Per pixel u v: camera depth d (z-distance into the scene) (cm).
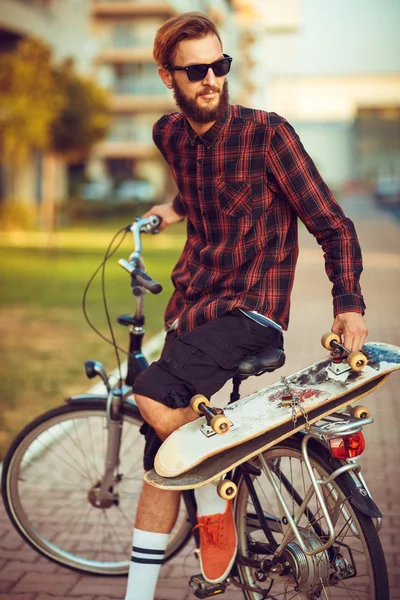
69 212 3638
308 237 2812
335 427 245
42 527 399
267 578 293
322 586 265
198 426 256
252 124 269
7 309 1211
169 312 299
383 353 255
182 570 355
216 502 281
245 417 253
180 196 303
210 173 275
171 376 266
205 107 266
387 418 606
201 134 273
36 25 3616
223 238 279
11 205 3012
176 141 284
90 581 349
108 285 1520
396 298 1285
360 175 9425
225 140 271
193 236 294
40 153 3831
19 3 3484
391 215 4125
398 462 502
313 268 1814
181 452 248
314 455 260
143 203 3866
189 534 338
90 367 336
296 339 946
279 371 750
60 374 766
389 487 456
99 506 345
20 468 353
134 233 323
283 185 270
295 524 259
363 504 246
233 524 285
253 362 271
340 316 260
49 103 2564
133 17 5531
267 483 421
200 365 265
